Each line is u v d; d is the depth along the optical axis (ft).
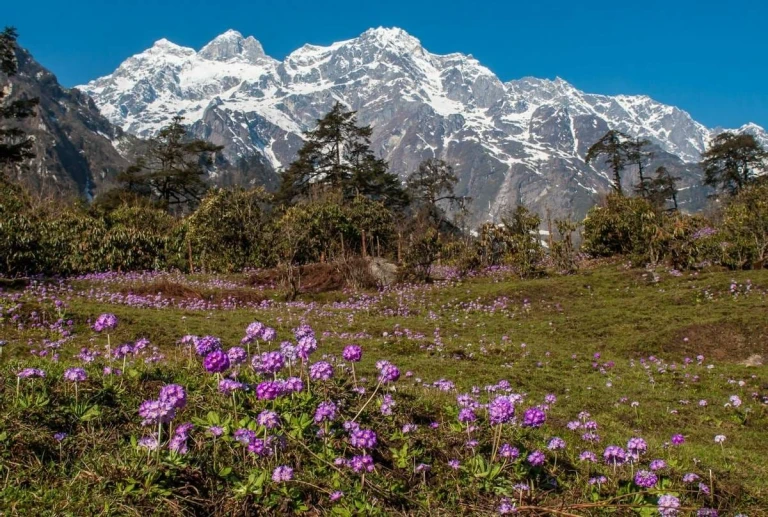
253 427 16.93
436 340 56.49
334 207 116.16
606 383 44.75
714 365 50.96
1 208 82.74
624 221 114.93
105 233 98.02
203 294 79.30
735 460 28.22
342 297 86.02
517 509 15.61
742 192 111.04
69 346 43.04
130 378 21.11
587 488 18.04
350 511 14.70
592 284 86.43
